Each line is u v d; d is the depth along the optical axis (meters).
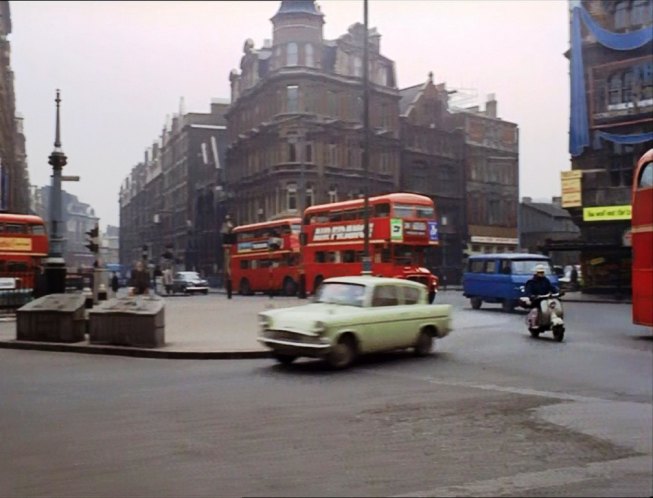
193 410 8.95
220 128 88.44
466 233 69.88
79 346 15.12
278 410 8.95
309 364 13.24
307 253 37.03
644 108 37.69
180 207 90.81
